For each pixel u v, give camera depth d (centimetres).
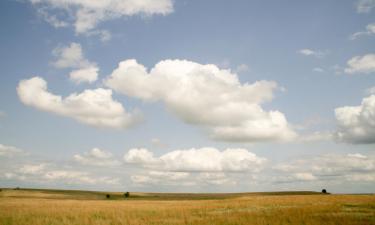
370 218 2386
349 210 3066
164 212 3397
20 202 6347
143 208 4072
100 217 2984
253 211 3228
